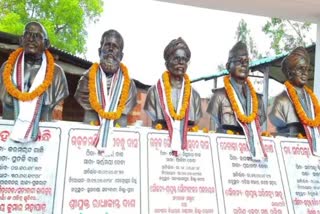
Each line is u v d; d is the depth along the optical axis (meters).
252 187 4.69
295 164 5.02
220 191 4.53
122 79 4.48
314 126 5.19
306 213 4.81
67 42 15.32
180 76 4.74
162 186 4.32
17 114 3.97
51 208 3.88
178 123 4.55
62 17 15.18
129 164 4.27
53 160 4.02
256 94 5.10
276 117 5.29
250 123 4.89
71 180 4.02
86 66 8.17
